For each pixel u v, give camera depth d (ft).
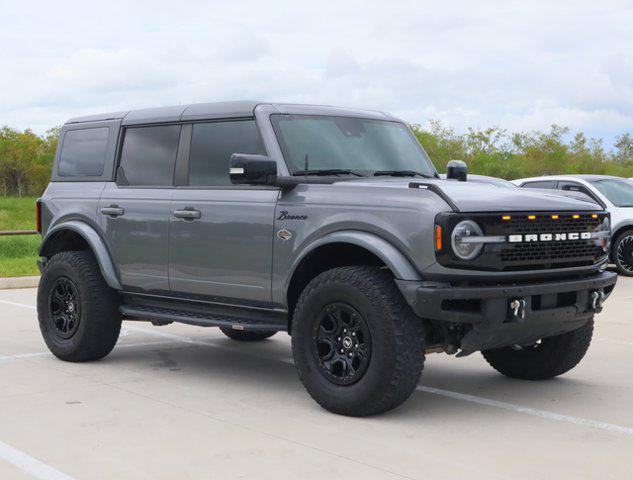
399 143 20.95
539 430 15.97
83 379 20.63
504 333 16.58
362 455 14.28
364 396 16.42
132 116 22.56
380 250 16.24
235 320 19.57
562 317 17.25
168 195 20.71
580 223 17.71
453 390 19.49
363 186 17.24
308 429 15.96
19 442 15.06
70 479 13.06
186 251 20.12
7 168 190.08
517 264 16.53
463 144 159.43
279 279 18.22
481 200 16.38
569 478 13.12
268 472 13.34
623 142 181.88
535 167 155.22
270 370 21.99
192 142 20.71
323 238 17.29
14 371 21.59
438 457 14.17
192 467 13.60
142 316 21.38
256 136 19.24
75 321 22.50
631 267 45.96
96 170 23.03
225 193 19.49
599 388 19.74
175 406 17.83
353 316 16.61
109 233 21.99
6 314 32.48
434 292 15.64
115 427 16.07
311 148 19.04
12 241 60.85
